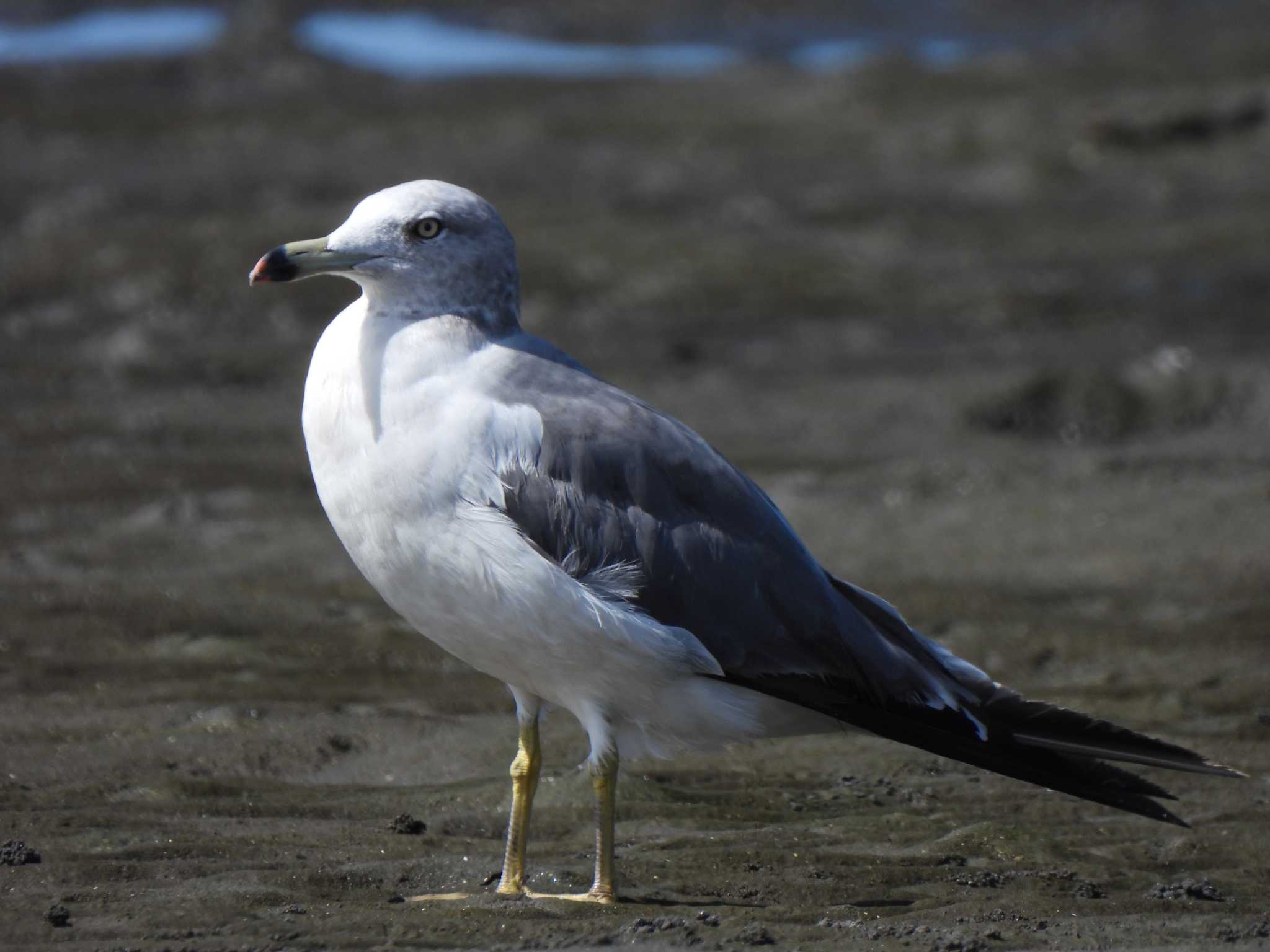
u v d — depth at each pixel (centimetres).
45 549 1328
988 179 2936
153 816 832
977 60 3750
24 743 932
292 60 3609
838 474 1666
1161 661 1148
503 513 720
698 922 688
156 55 3609
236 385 1938
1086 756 766
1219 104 3225
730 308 2314
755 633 753
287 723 978
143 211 2573
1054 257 2573
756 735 774
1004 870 800
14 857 757
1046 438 1888
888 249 2583
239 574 1280
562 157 3006
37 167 2811
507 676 762
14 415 1745
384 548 744
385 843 810
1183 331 2259
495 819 852
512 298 779
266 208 2630
